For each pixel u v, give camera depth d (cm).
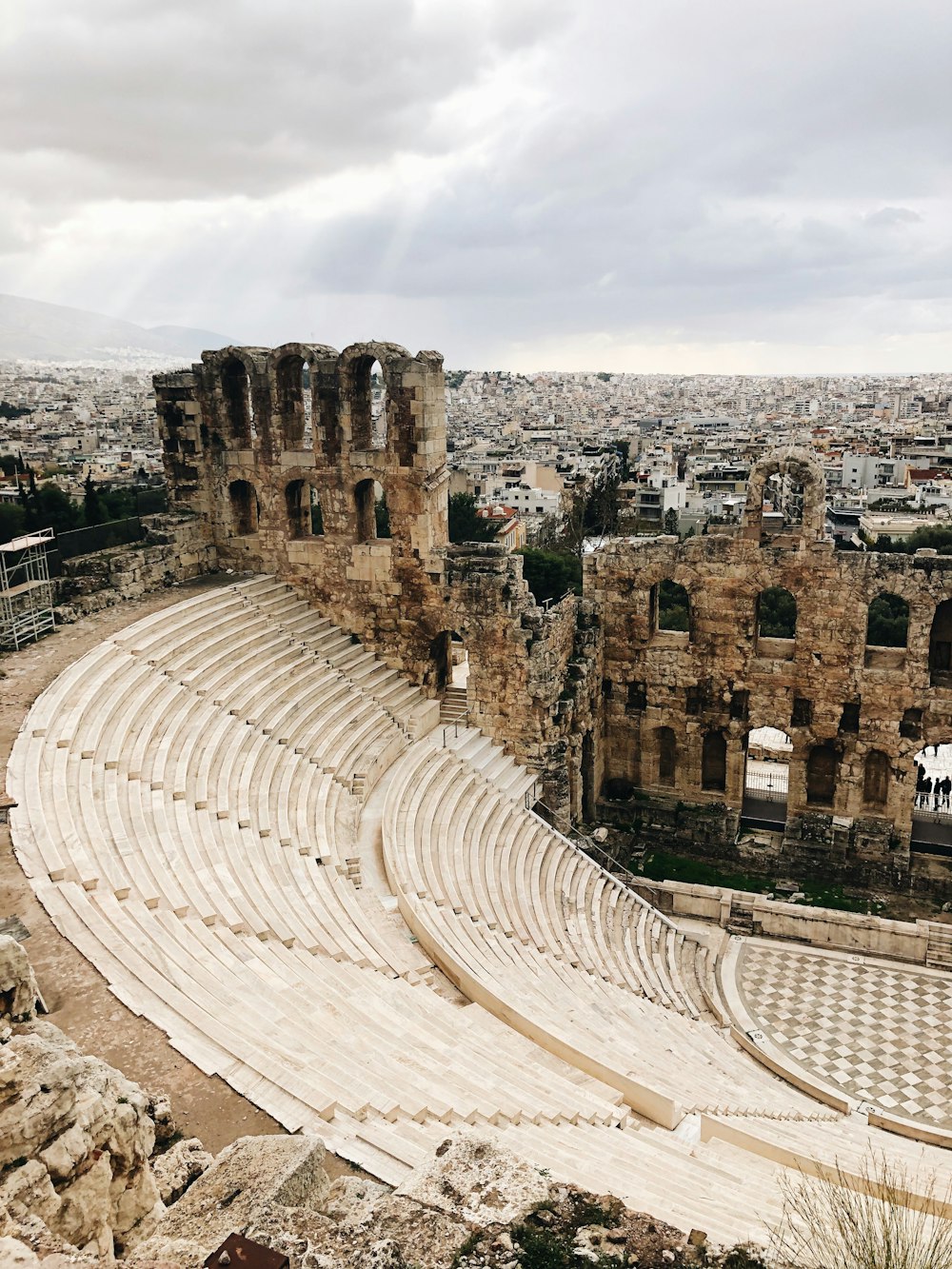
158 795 2916
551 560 7162
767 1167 2050
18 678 3406
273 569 5022
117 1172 1106
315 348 4669
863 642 4384
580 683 4681
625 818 4959
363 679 4681
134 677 3556
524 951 3170
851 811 4584
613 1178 1642
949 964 3850
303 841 3259
